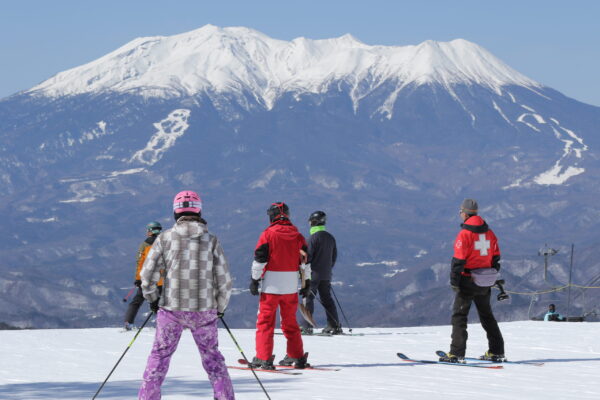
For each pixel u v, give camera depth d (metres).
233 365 15.26
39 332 22.58
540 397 11.43
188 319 9.35
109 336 21.31
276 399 10.75
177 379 13.05
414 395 11.32
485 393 11.73
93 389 11.83
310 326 22.55
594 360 16.84
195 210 9.66
